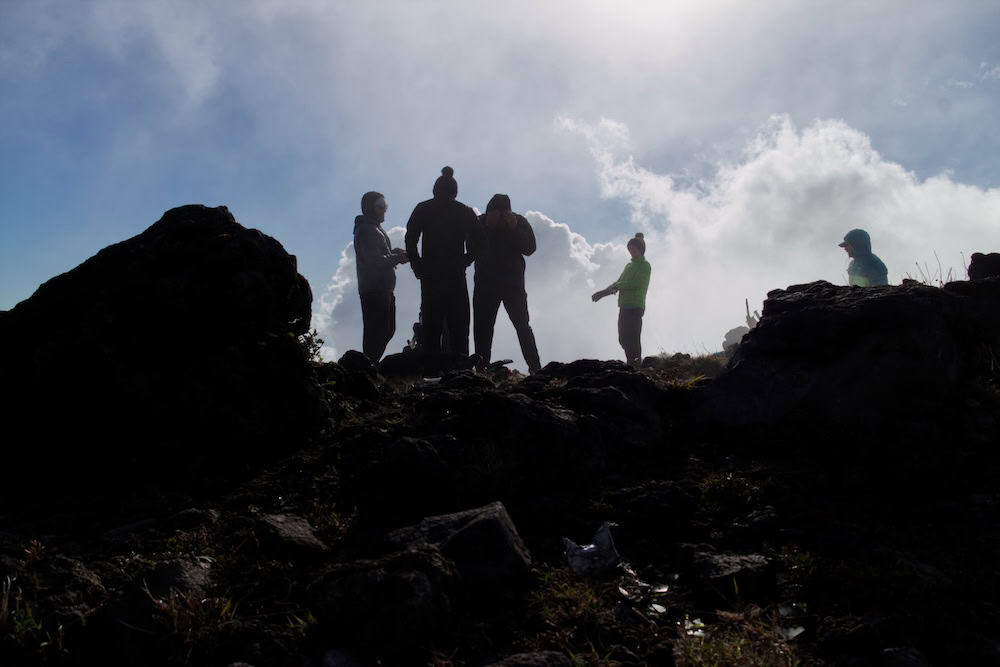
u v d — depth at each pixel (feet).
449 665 8.67
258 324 16.30
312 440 15.65
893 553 11.11
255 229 16.87
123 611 9.41
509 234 28.63
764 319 16.89
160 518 12.39
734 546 11.68
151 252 15.52
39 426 13.96
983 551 11.30
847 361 14.93
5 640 8.87
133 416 14.19
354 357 20.15
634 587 10.59
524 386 17.63
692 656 8.67
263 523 11.69
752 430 15.52
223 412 14.74
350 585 9.37
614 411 15.84
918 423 14.05
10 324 14.65
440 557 9.93
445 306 27.48
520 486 13.39
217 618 9.43
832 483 13.48
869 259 27.53
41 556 10.63
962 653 8.89
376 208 28.91
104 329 14.39
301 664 8.87
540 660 8.50
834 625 9.43
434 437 13.92
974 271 21.50
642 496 13.03
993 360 16.38
